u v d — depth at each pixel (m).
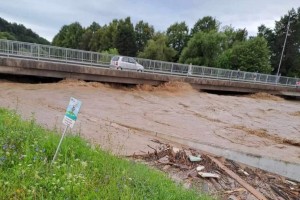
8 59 19.41
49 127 7.98
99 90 21.28
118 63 26.77
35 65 20.38
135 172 4.65
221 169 7.34
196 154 8.06
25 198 3.06
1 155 3.85
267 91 35.84
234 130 14.65
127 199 3.46
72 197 3.33
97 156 4.86
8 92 16.25
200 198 4.70
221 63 57.03
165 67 30.45
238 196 6.09
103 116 13.32
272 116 21.34
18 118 6.43
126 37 77.50
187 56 59.28
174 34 82.50
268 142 13.09
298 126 18.33
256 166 8.49
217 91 32.62
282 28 75.00
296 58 70.50
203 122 15.62
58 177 3.63
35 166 3.77
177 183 5.46
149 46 66.19
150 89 25.25
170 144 9.05
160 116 15.62
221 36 57.53
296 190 7.50
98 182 3.82
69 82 21.45
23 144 4.45
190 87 27.75
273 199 6.61
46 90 18.42
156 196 3.92
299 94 38.53
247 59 55.91
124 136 9.00
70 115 4.16
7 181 3.25
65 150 4.59
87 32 94.12
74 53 24.98
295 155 11.30
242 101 27.06
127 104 17.81
